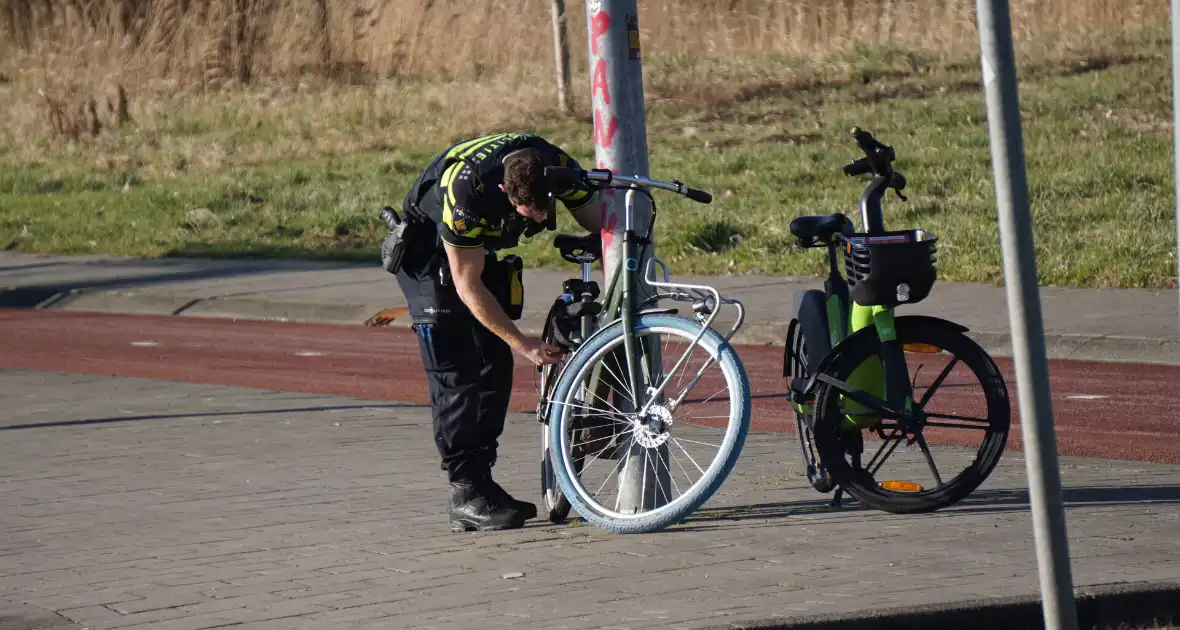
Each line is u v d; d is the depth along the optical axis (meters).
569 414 16.19
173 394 27.42
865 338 16.16
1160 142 57.94
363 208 65.75
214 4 98.38
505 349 16.28
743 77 80.19
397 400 29.19
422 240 15.99
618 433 16.25
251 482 19.25
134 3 102.25
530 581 13.98
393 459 20.64
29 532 16.64
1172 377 29.59
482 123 79.19
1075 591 12.69
